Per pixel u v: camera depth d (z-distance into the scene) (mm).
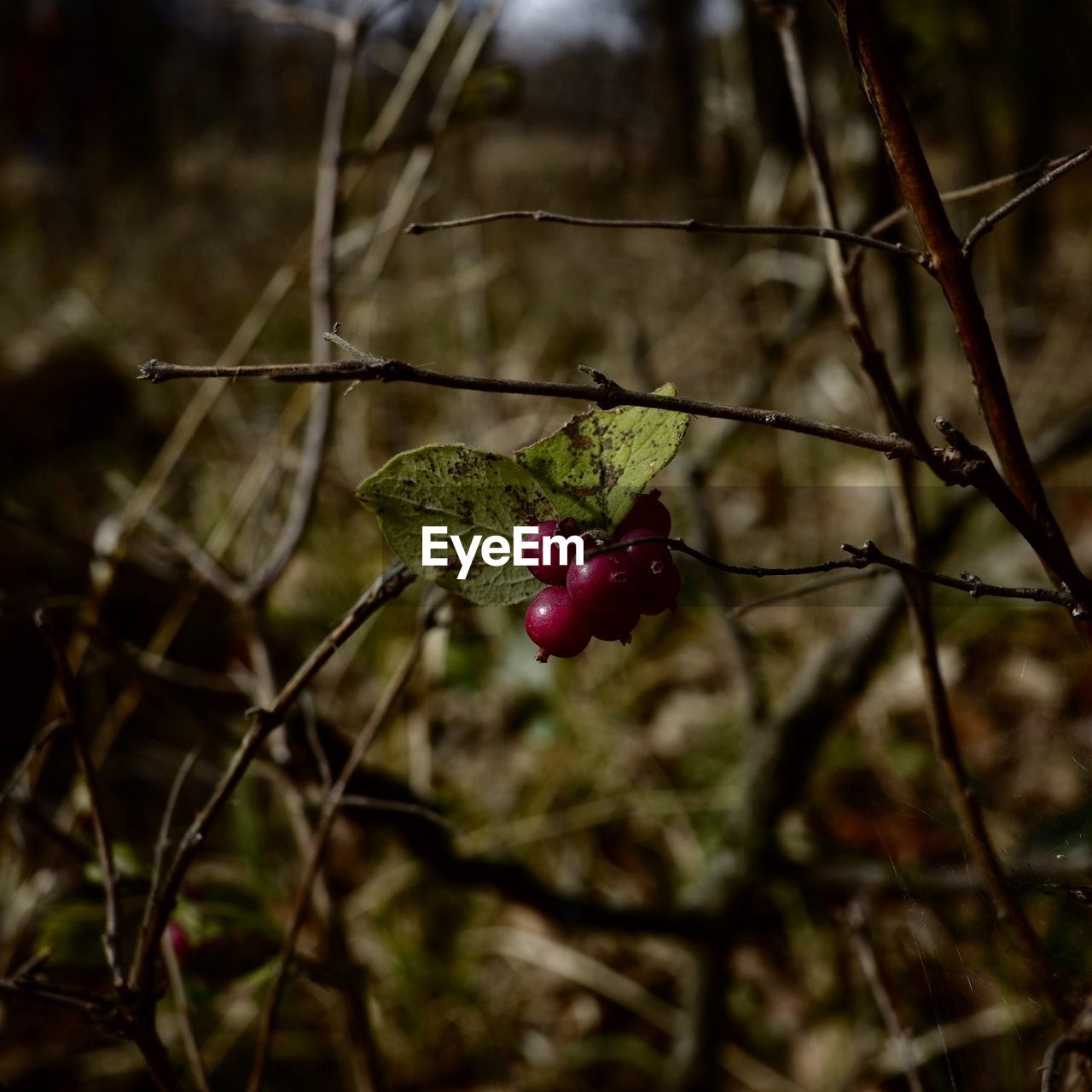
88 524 784
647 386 453
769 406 578
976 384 186
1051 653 468
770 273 470
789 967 466
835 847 451
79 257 1322
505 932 485
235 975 260
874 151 346
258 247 1336
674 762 554
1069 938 208
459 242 591
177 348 998
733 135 610
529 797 528
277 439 394
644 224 192
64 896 338
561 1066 450
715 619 563
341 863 519
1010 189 733
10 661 589
